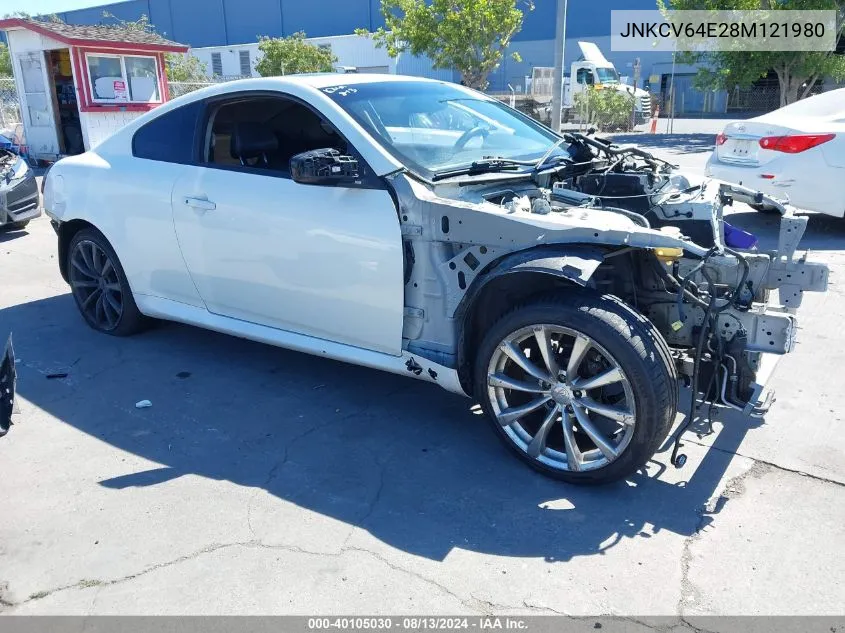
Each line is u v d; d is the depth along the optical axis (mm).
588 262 2979
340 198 3654
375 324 3695
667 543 2893
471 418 3971
